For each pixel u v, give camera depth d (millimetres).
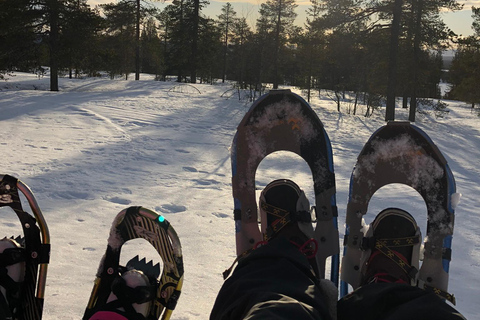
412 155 2268
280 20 38000
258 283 1123
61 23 22156
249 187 2344
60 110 11523
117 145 7465
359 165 2311
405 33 21078
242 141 2441
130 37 35812
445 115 27391
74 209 3824
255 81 24281
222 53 57312
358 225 2242
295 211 2076
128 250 2885
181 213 4004
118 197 4355
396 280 1778
